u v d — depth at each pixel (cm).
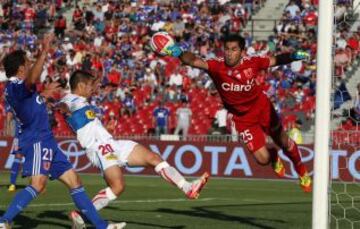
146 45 8919
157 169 2659
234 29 8900
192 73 8056
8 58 2556
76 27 9469
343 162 5872
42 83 8094
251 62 2869
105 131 2714
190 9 9319
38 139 2561
